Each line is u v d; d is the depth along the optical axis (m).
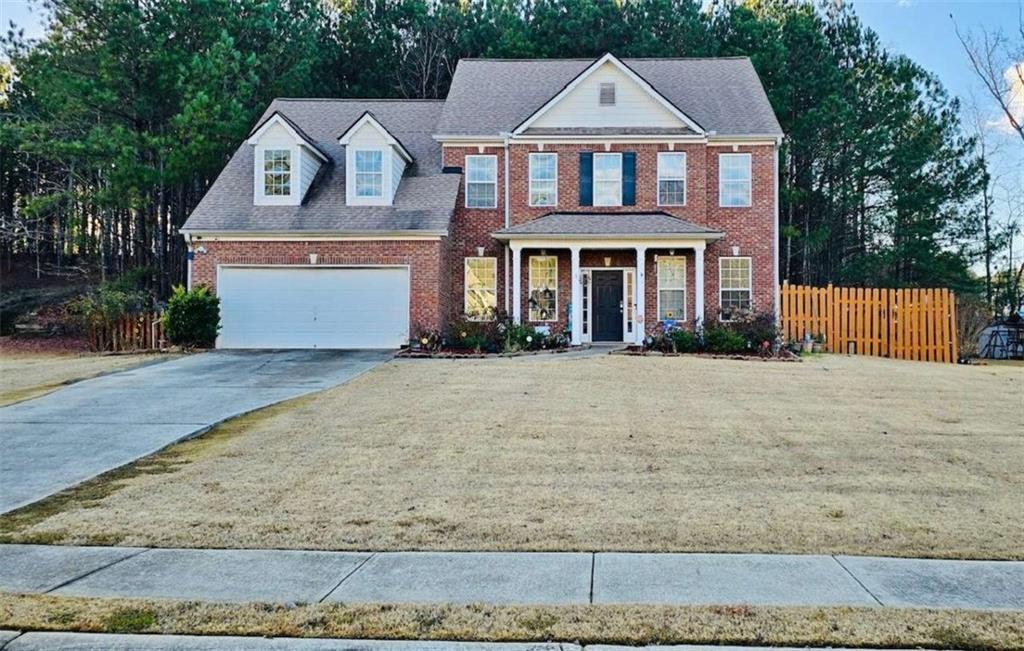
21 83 30.83
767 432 10.29
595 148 23.19
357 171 22.11
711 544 6.07
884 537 6.22
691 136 22.83
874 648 4.23
